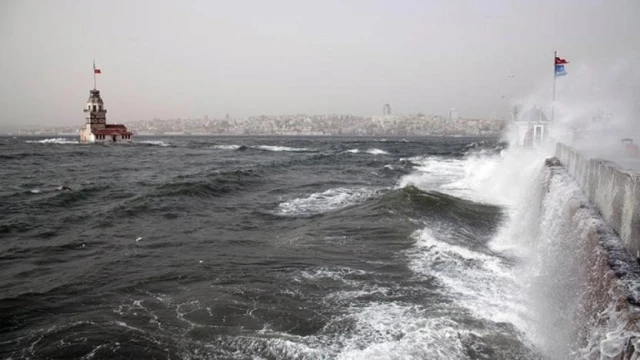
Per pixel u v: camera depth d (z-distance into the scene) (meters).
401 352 6.35
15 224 15.45
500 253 11.16
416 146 98.62
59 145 96.19
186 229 14.73
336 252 11.37
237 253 11.73
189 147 91.44
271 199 20.69
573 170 10.02
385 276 9.50
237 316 7.77
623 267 4.68
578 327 5.15
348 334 6.97
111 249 12.42
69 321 7.82
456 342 6.59
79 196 22.28
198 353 6.61
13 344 7.07
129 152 71.12
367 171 34.81
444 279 9.24
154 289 9.27
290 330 7.19
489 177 23.44
